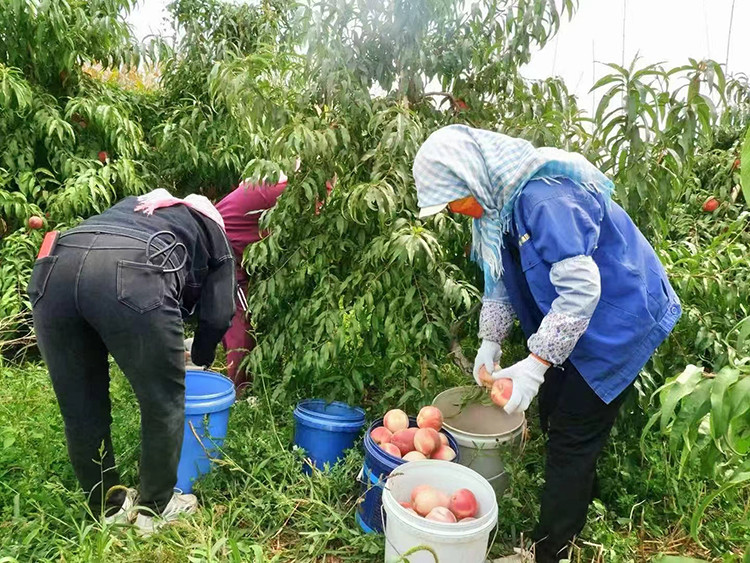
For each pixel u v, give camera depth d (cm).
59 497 190
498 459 214
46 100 375
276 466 219
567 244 157
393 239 223
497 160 170
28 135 367
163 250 175
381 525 189
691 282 240
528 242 168
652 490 224
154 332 168
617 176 235
